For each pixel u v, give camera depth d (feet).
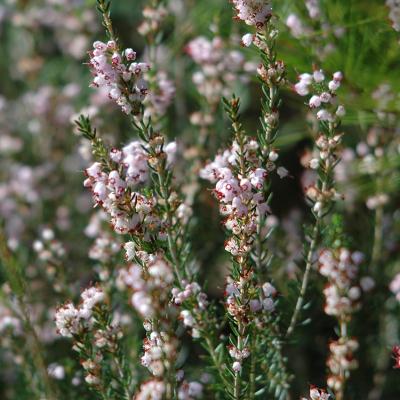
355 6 1.60
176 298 1.38
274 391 1.50
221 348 1.43
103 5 1.33
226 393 1.42
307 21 1.66
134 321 1.58
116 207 1.31
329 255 1.43
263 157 1.36
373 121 1.67
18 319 1.62
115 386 1.49
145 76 1.63
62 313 1.38
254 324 1.40
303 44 1.64
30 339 1.60
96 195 1.31
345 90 1.64
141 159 1.33
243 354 1.36
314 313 1.62
